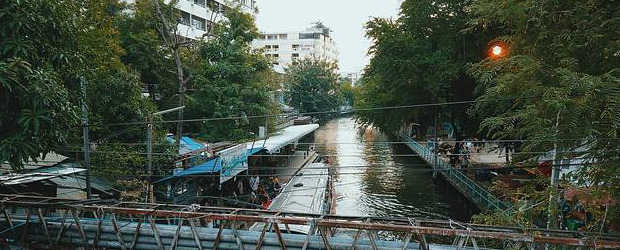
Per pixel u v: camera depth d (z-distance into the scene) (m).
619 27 6.68
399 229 7.36
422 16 21.14
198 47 22.61
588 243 6.79
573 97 6.03
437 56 20.14
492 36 18.98
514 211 8.69
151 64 22.89
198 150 17.06
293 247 8.03
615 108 5.62
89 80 11.82
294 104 55.16
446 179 24.56
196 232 8.13
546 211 8.89
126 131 14.10
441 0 20.56
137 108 14.74
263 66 25.16
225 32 24.22
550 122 6.43
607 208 7.32
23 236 8.80
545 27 7.49
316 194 18.02
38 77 6.59
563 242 6.88
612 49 6.55
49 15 7.23
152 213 8.20
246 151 19.11
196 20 34.59
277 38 88.25
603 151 6.66
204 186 17.34
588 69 7.33
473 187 19.50
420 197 24.12
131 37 21.09
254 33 24.88
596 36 6.67
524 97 7.32
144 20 21.59
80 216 10.10
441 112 23.50
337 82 60.12
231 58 23.08
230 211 9.24
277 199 17.20
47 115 6.70
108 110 14.21
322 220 7.65
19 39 6.63
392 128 24.89
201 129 23.22
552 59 7.59
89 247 8.66
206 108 23.12
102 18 14.49
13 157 6.84
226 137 22.09
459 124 25.55
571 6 7.36
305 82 54.91
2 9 6.53
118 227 8.38
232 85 22.36
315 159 32.03
